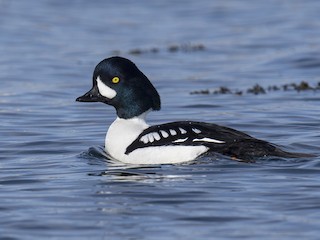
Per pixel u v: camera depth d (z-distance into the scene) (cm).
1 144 1537
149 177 1253
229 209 1088
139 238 993
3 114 1844
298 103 1916
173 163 1330
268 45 2861
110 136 1411
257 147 1315
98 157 1409
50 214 1086
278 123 1681
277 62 2539
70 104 1973
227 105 1919
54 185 1230
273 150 1322
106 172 1303
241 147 1310
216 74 2391
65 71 2461
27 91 2144
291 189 1165
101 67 1434
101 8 3784
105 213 1086
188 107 1909
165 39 3070
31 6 3766
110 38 3109
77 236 1004
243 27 3269
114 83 1428
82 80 2322
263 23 3338
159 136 1356
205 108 1892
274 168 1266
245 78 2314
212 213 1073
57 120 1778
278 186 1180
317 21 3316
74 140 1568
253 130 1623
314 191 1153
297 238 980
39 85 2236
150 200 1135
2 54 2744
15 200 1152
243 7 3734
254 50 2786
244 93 2077
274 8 3681
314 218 1045
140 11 3712
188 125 1362
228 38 3047
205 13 3619
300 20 3353
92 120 1773
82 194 1175
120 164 1357
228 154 1307
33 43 2973
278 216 1055
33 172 1319
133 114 1427
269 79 2288
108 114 1845
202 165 1299
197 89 2167
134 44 2981
